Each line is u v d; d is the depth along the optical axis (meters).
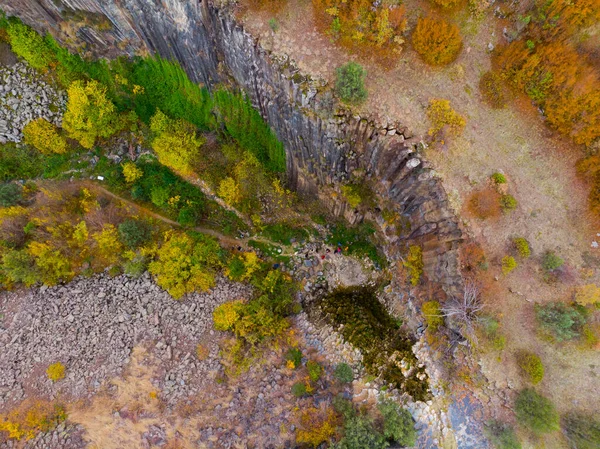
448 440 32.62
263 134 36.56
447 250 31.75
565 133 28.91
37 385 33.16
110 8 31.59
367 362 35.44
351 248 39.50
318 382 34.38
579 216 29.50
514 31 28.61
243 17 30.02
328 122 31.02
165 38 33.31
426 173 30.30
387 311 38.03
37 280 35.06
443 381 33.59
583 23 26.11
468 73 29.91
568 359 30.39
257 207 39.38
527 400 30.58
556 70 27.38
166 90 36.97
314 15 29.83
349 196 35.59
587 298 28.94
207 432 32.16
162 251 36.28
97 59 35.84
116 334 34.81
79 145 38.66
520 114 29.72
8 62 35.88
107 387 33.28
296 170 37.44
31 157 37.81
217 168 38.47
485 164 29.98
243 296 37.06
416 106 30.05
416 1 29.41
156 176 38.78
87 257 36.62
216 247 37.78
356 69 28.36
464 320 31.44
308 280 39.47
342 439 29.92
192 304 36.09
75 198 37.81
